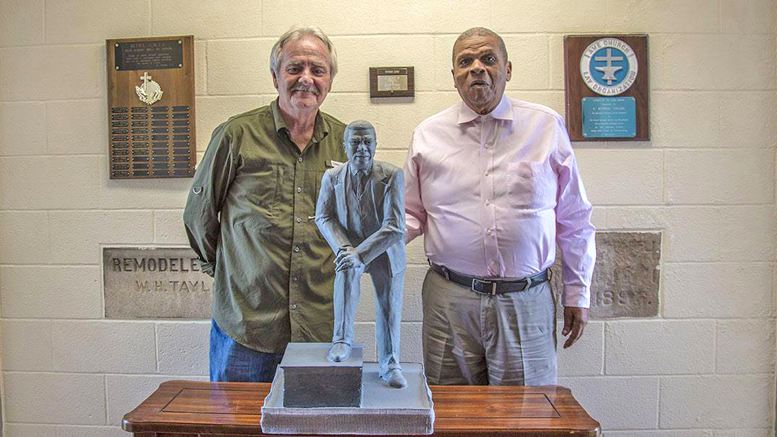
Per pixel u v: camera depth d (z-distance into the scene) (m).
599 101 2.11
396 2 2.12
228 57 2.14
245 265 1.70
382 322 1.32
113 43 2.14
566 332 1.86
